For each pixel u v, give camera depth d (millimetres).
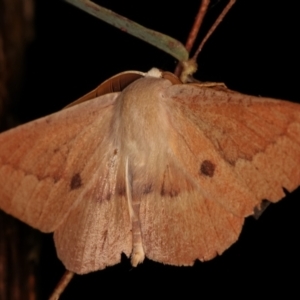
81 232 272
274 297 359
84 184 272
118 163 276
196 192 270
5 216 346
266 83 356
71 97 364
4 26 354
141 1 363
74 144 272
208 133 269
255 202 263
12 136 266
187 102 271
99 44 365
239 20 358
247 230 361
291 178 260
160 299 360
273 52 357
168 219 271
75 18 367
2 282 345
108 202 274
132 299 360
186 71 280
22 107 358
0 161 264
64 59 365
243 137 265
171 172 273
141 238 271
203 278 362
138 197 274
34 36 362
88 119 273
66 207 270
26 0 359
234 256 362
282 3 360
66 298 358
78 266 271
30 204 267
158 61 357
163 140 274
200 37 354
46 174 268
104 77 365
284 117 261
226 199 266
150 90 273
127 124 274
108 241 273
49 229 269
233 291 361
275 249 359
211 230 267
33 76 361
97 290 360
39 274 352
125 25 276
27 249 349
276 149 261
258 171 262
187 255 269
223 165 266
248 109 265
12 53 356
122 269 361
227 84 355
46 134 269
